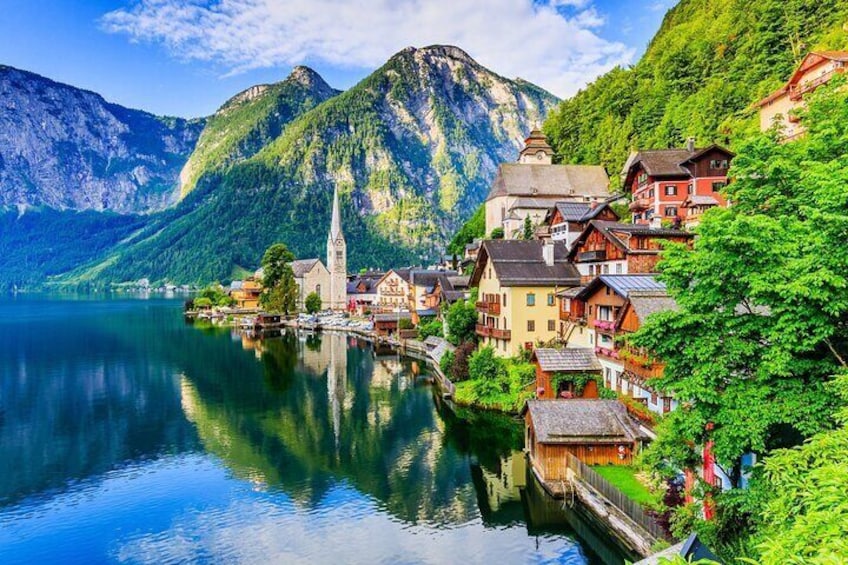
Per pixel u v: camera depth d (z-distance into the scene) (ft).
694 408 74.13
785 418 63.57
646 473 108.58
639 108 451.12
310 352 347.36
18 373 277.64
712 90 360.28
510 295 215.31
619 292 151.84
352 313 592.19
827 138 87.81
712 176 262.88
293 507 128.06
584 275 217.15
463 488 135.03
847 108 93.15
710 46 433.48
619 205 330.95
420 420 192.44
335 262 641.40
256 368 291.79
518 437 168.66
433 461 153.79
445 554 104.99
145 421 195.83
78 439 177.27
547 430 122.72
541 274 220.02
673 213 273.95
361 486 138.62
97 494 136.67
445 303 324.19
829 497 38.78
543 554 103.35
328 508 126.93
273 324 509.35
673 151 291.38
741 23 412.77
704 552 52.85
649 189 284.00
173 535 116.06
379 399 223.30
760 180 89.15
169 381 259.80
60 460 159.63
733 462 72.43
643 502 100.53
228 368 291.99
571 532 111.96
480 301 248.32
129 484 142.61
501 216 440.45
